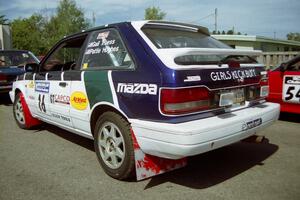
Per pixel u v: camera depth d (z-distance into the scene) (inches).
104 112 149.9
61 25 1476.4
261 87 157.5
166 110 119.7
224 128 123.6
